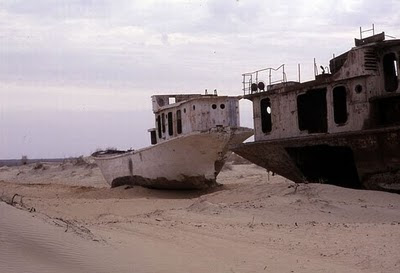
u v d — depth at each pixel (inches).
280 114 1104.8
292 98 1072.8
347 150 1089.4
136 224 638.5
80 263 363.6
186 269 384.8
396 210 738.8
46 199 1173.1
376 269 394.6
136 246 459.8
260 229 598.5
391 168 874.1
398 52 898.1
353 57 944.9
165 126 1437.0
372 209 742.5
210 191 1341.0
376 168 896.3
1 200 583.5
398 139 837.8
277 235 552.4
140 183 1492.4
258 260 427.8
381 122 935.7
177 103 1368.1
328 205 772.0
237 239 529.7
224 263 414.0
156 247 469.1
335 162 1123.9
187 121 1314.0
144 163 1434.5
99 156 1823.3
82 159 2874.0
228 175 2121.1
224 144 1269.7
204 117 1269.7
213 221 679.1
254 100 1181.1
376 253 442.9
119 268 367.2
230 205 821.2
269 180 1745.8
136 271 364.5
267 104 1173.1
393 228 569.0
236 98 1301.7
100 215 823.1
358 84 941.2
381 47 919.7
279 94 1106.1
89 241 433.4
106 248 423.2
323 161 1114.1
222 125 1277.1
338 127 972.6
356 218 696.4
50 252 372.2
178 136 1261.1
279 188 960.3
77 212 896.3
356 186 1122.7
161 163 1349.7
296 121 1064.8
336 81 973.2
